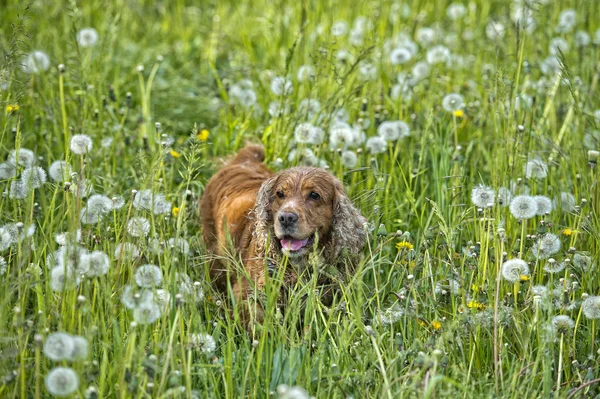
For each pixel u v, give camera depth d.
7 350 5.86
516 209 7.11
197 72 13.05
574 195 8.79
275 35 12.64
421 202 9.07
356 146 9.73
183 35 14.10
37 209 7.82
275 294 6.59
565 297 6.79
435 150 9.18
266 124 10.51
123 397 5.68
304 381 6.28
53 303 6.46
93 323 6.12
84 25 13.33
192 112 11.34
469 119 10.59
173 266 6.41
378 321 6.84
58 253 6.78
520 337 6.70
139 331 6.55
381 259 7.36
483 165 9.73
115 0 14.23
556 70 11.07
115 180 9.17
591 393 6.61
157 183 8.05
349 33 12.99
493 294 7.16
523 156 8.75
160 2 15.27
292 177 7.59
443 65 12.17
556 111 10.54
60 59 10.97
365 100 10.04
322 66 10.41
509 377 6.25
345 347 6.41
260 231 7.75
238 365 6.50
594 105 10.62
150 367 5.74
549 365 6.14
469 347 6.75
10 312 6.43
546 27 12.62
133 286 5.98
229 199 8.66
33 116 10.17
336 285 7.65
